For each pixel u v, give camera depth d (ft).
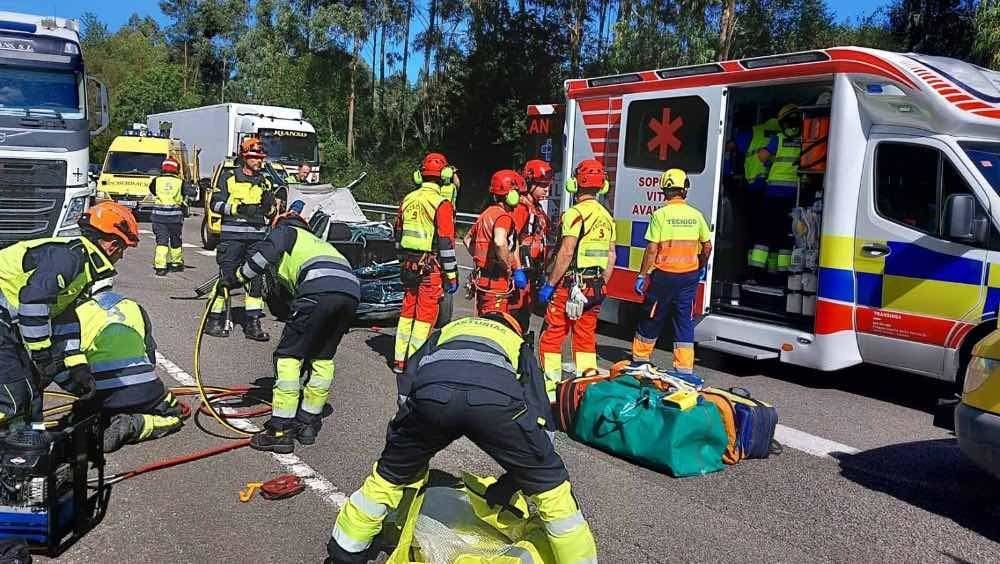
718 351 29.48
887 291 24.44
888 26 86.28
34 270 15.02
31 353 15.15
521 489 11.84
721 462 18.62
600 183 22.35
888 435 21.71
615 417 18.81
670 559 14.15
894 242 24.23
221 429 19.97
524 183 25.03
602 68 98.78
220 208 30.50
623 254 32.53
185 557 13.57
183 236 69.72
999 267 22.11
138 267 48.80
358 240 34.14
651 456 18.10
